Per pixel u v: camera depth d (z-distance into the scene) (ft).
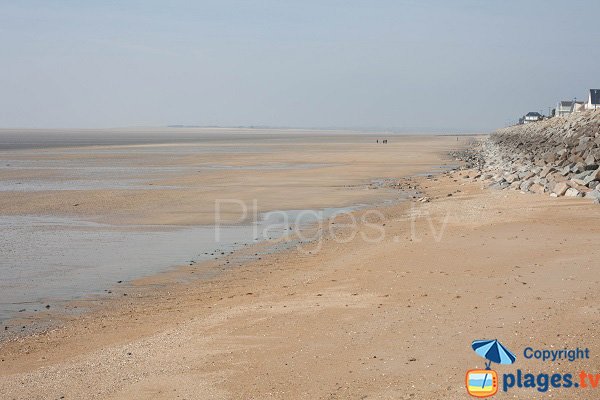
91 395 29.22
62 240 73.67
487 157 220.43
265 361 31.99
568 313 35.94
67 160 236.84
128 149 341.00
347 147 357.20
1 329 42.14
